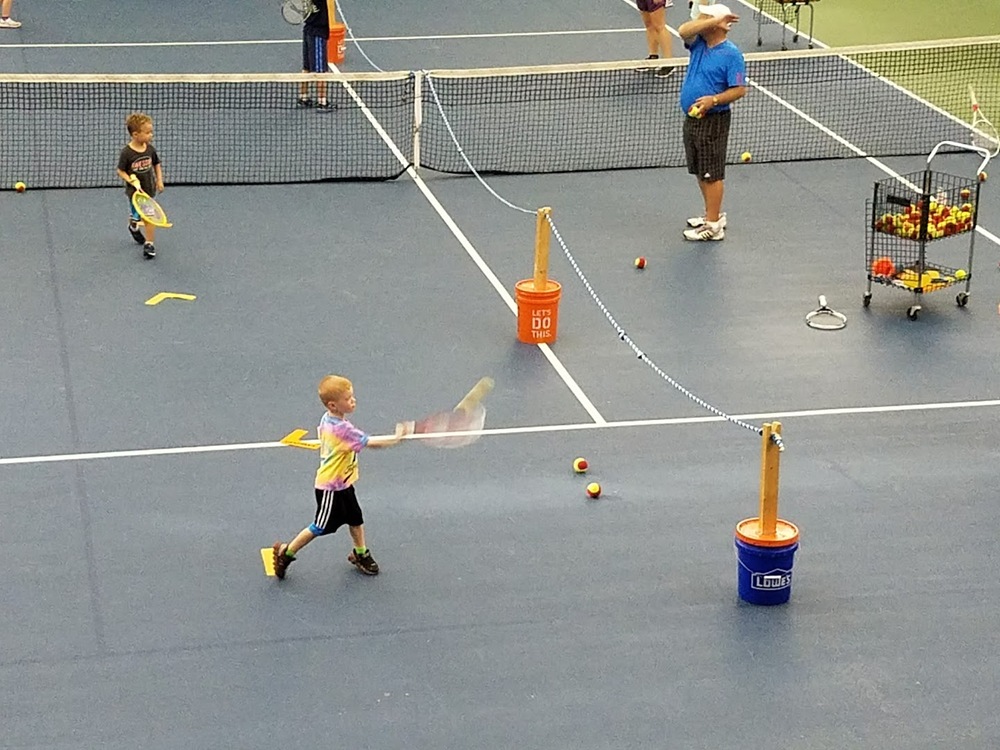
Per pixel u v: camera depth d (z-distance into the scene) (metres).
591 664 10.12
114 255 17.48
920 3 29.72
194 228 18.41
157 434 13.23
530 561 11.36
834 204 19.62
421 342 15.27
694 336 15.52
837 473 12.70
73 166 20.47
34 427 13.30
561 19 29.19
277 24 28.59
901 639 10.42
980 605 10.83
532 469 12.73
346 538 11.70
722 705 9.70
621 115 23.31
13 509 11.93
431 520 11.92
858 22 28.45
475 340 15.35
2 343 15.01
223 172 20.42
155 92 23.88
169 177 20.17
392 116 22.94
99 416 13.54
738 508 12.13
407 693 9.79
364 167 20.73
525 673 10.02
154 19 28.77
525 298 15.11
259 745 9.26
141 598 10.81
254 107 23.25
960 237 18.36
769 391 14.27
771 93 24.27
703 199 19.78
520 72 20.81
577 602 10.84
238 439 13.17
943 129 22.61
